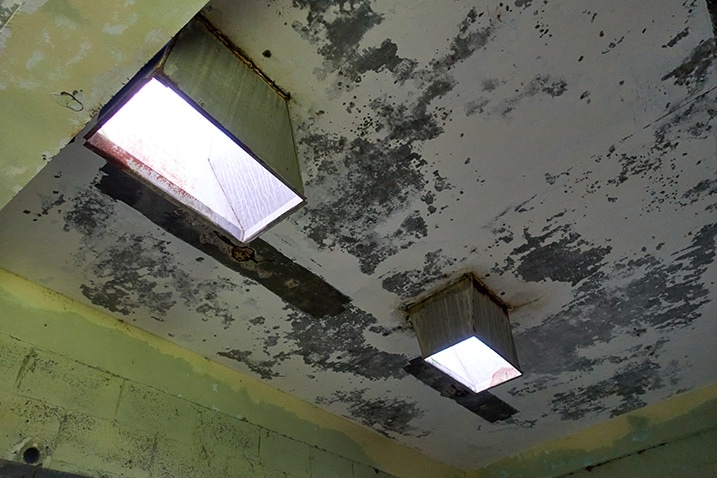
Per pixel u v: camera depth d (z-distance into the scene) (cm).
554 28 109
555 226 158
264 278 166
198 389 191
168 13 78
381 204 145
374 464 257
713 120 130
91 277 160
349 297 178
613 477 269
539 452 299
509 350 174
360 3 102
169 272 160
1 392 138
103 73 84
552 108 125
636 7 107
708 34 113
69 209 138
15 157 96
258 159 101
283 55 110
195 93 94
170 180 109
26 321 152
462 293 173
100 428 155
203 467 178
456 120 125
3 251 148
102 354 167
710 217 159
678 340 218
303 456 220
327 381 223
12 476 130
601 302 191
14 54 80
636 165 141
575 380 240
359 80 115
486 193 146
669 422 264
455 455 304
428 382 230
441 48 111
